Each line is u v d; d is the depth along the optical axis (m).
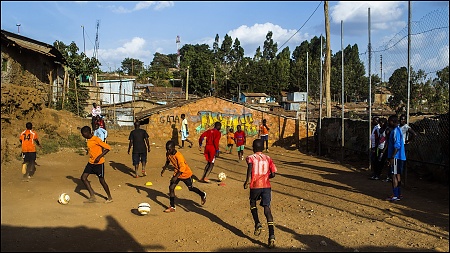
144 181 11.85
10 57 20.02
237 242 6.34
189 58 95.69
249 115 25.33
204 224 7.39
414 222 7.45
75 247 5.74
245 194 10.33
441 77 11.16
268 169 6.64
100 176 8.69
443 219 7.66
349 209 8.58
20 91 15.73
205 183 11.88
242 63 82.12
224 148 23.80
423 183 11.52
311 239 6.46
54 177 11.00
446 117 11.04
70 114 22.20
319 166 16.08
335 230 6.96
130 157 16.61
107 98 41.72
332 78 48.59
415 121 13.09
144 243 6.17
